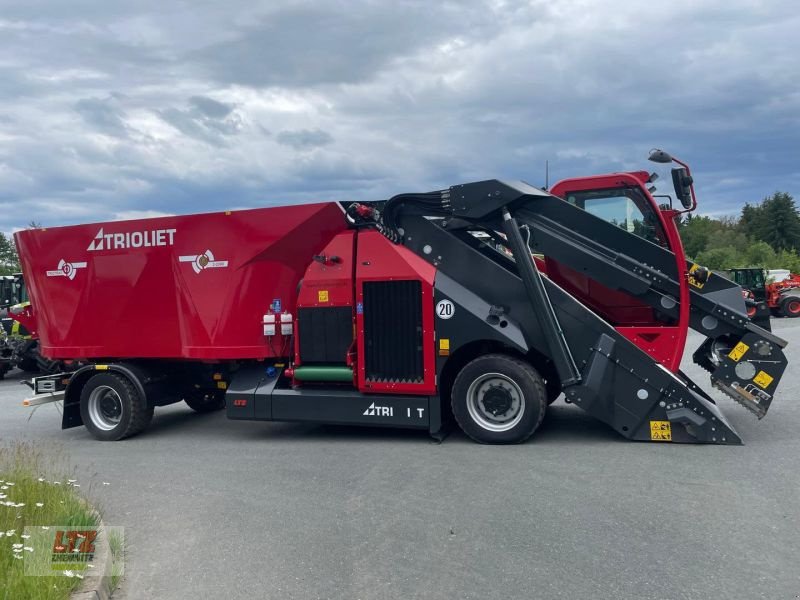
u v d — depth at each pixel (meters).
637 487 5.61
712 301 7.52
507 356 7.34
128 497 6.02
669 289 7.41
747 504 5.12
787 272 43.31
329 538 4.82
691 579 3.94
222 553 4.64
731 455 6.48
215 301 8.40
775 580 3.89
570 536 4.64
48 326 9.41
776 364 7.18
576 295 8.20
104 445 8.52
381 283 7.68
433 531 4.85
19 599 3.54
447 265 7.59
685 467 6.12
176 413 10.88
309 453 7.43
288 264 8.25
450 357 7.52
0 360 17.42
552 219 7.54
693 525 4.75
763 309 10.25
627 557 4.27
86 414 8.93
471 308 7.36
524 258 7.30
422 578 4.11
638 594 3.79
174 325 8.69
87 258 9.07
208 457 7.51
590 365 7.12
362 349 7.74
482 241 8.09
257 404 8.17
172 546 4.81
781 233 94.06
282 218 8.06
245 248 8.22
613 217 8.19
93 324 9.08
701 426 6.90
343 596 3.92
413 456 7.01
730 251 74.38
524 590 3.89
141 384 8.70
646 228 8.05
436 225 7.69
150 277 8.73
